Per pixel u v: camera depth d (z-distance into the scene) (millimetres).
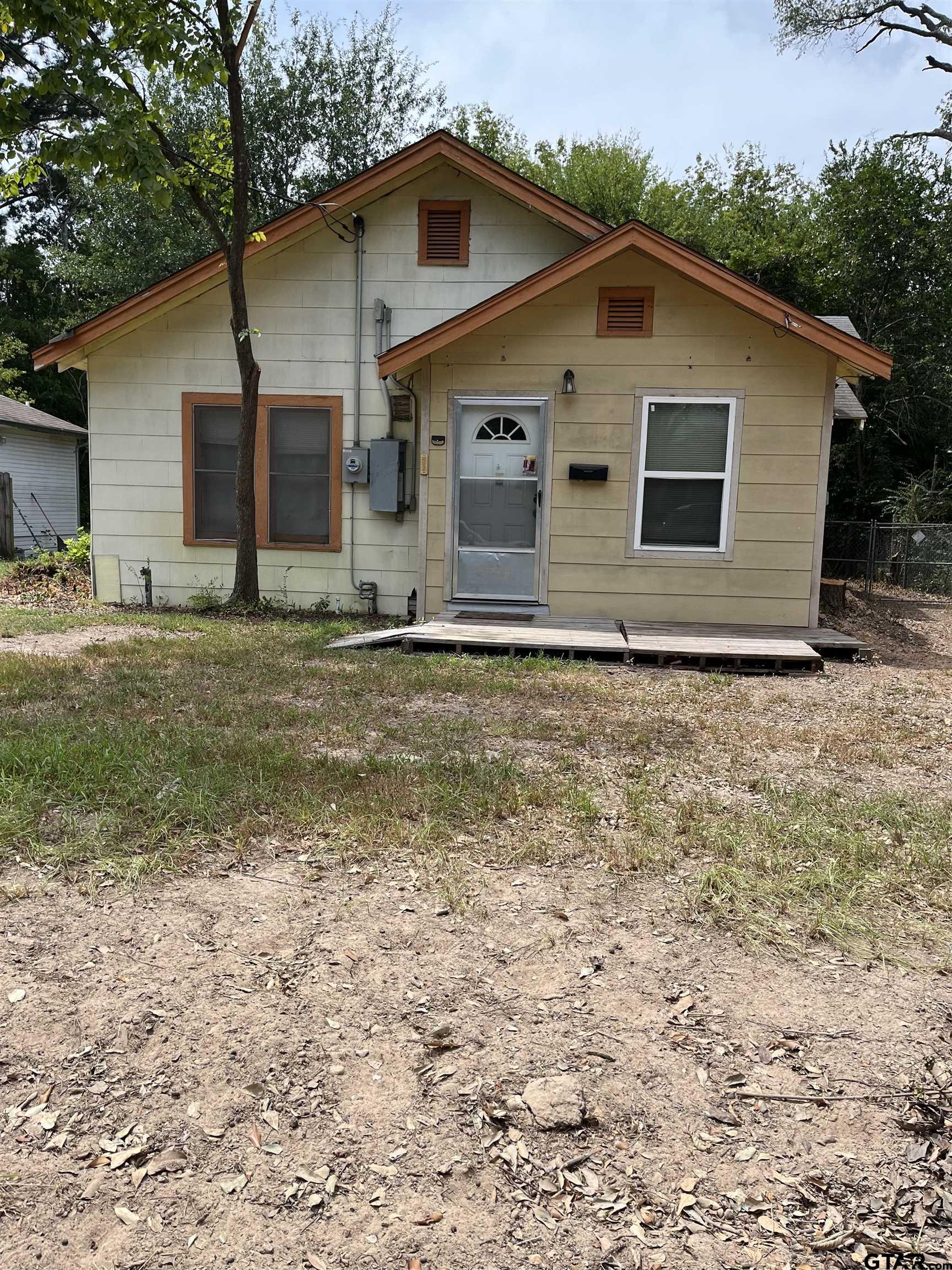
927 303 20859
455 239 11023
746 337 9500
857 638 10758
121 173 8961
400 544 11398
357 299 11086
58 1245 1875
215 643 8602
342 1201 2004
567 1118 2252
